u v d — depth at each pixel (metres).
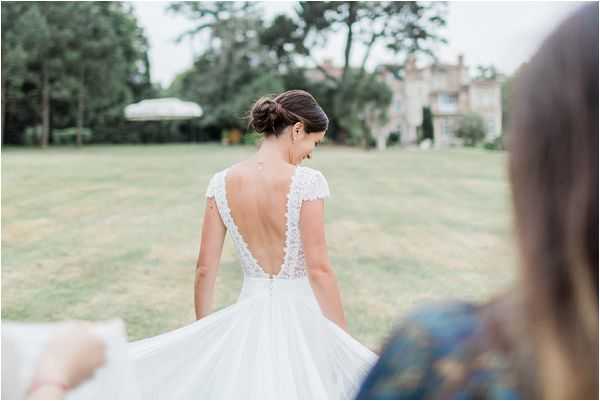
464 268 5.90
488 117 54.50
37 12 32.00
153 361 2.01
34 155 26.89
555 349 0.57
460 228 8.25
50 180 14.98
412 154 30.12
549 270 0.57
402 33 38.16
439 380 0.63
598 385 0.56
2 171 17.64
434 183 14.66
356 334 4.02
